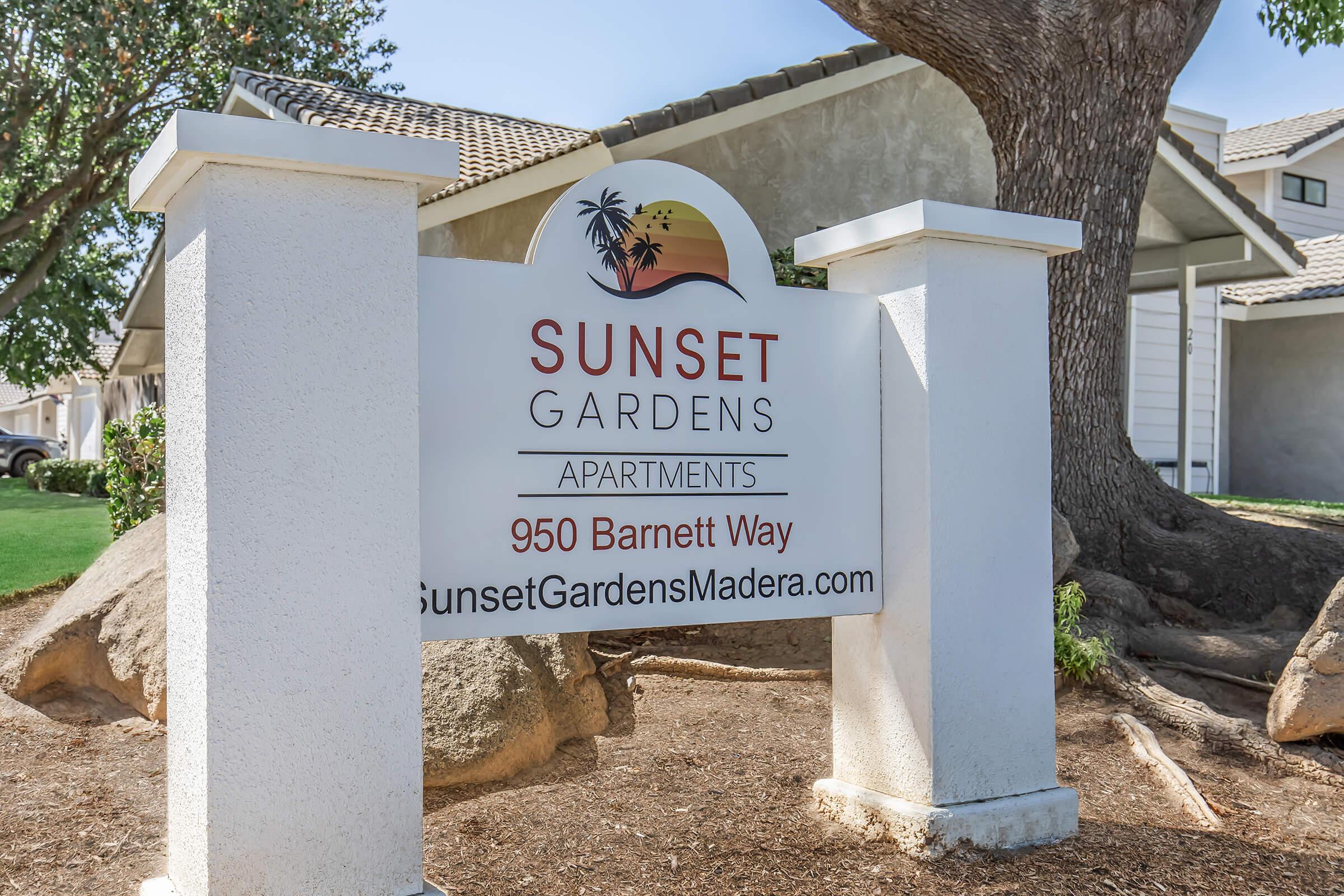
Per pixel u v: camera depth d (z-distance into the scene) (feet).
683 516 12.03
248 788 8.71
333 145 8.93
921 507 12.64
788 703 17.57
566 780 14.58
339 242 9.20
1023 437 13.32
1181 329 42.86
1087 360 22.93
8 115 56.44
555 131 42.45
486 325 11.01
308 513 9.00
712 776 14.67
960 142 35.40
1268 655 18.95
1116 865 12.01
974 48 22.41
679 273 12.19
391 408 9.41
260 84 38.73
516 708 15.08
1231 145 66.74
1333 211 64.75
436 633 10.59
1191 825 13.41
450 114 41.47
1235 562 22.38
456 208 31.42
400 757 9.45
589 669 17.42
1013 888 11.35
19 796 14.06
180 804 9.21
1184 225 41.24
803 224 32.68
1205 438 54.85
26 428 151.84
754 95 29.94
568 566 11.34
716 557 12.21
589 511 11.49
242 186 8.77
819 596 12.82
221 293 8.65
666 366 12.03
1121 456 23.40
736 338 12.48
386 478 9.38
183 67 61.98
